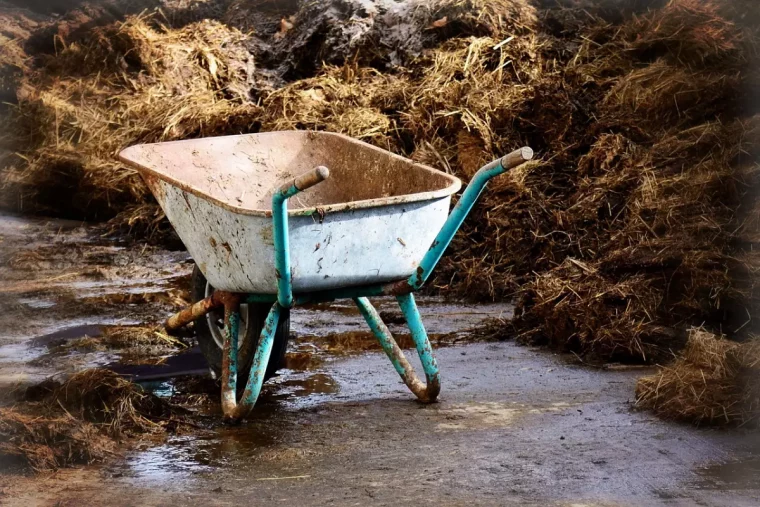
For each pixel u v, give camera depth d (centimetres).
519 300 752
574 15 1061
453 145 912
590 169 856
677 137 852
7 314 782
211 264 640
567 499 570
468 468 594
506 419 638
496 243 834
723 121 869
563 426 629
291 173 698
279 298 623
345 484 583
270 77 1142
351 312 790
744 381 634
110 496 577
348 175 691
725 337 707
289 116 982
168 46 1145
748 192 782
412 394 668
